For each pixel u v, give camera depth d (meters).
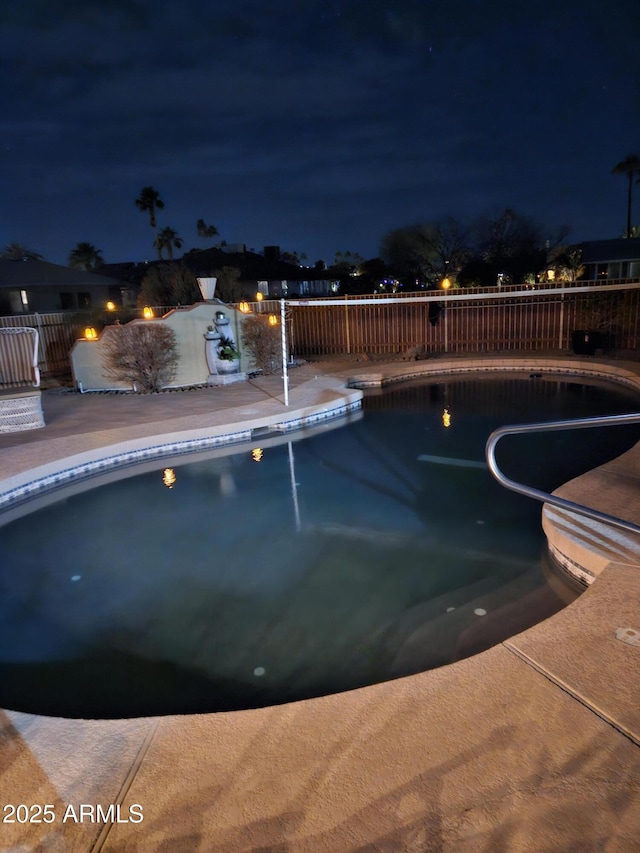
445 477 7.41
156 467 8.33
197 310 14.46
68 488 7.47
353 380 14.70
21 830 1.97
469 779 2.09
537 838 1.85
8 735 2.47
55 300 29.42
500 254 35.81
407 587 4.59
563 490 5.20
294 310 20.14
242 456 8.81
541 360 15.63
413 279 37.94
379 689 2.65
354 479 7.53
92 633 4.16
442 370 16.31
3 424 9.22
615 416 4.00
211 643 3.96
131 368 13.63
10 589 4.88
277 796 2.06
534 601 4.23
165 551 5.54
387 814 1.96
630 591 3.39
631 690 2.54
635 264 29.19
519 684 2.62
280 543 5.61
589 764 2.13
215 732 2.42
